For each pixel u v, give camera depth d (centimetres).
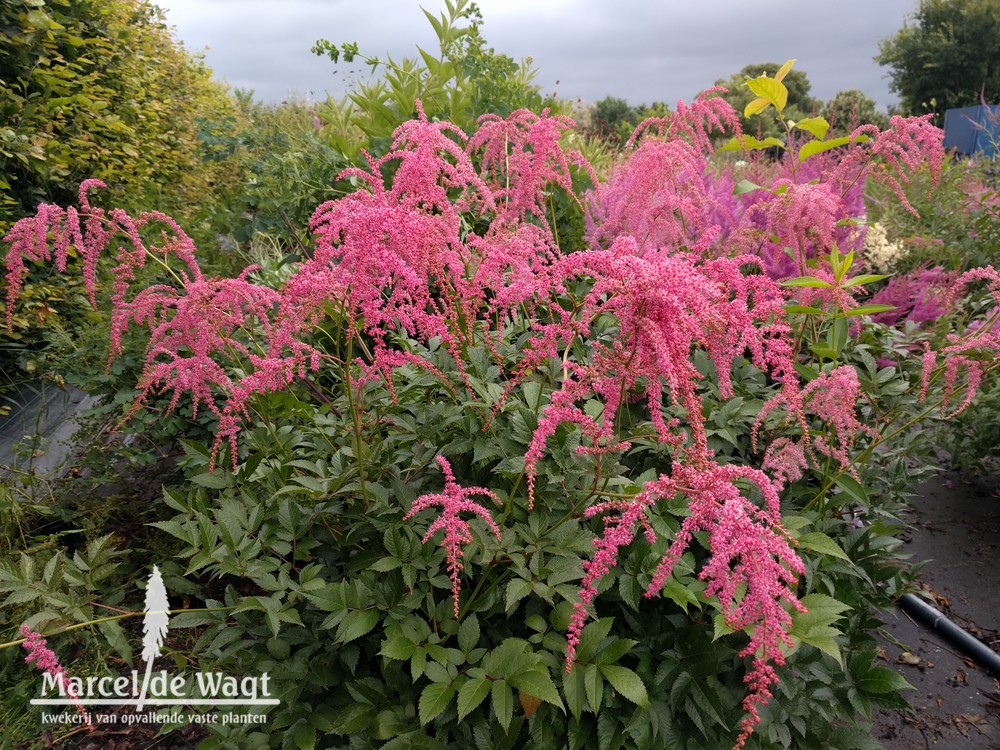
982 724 278
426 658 186
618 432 214
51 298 496
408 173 200
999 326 296
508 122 295
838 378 214
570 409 171
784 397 213
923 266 463
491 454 201
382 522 200
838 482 232
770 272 365
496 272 217
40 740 256
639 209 318
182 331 231
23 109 510
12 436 438
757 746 200
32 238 223
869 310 238
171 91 966
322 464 230
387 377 209
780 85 343
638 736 186
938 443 384
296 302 210
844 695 216
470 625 186
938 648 321
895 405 267
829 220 292
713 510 142
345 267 181
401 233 175
